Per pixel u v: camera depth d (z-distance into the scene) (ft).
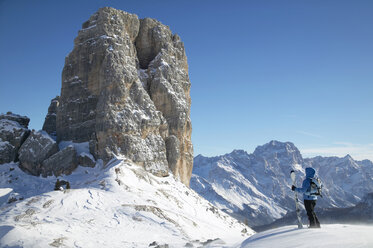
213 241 75.46
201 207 178.09
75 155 194.08
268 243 29.86
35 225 83.61
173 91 238.48
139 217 111.34
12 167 201.05
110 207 117.19
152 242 88.89
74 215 103.40
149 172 194.70
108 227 98.02
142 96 213.87
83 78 219.00
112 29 220.84
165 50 254.68
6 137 212.23
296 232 31.40
